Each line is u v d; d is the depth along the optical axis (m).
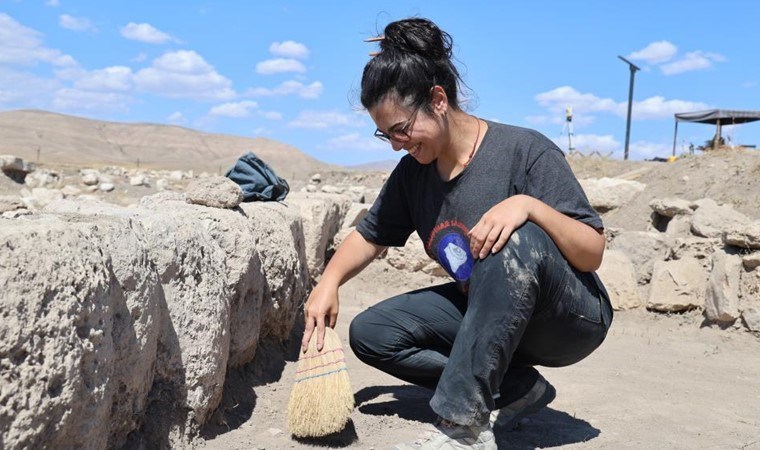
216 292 2.79
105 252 2.08
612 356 4.66
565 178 2.54
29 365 1.67
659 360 4.61
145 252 2.36
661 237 7.36
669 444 2.96
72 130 120.81
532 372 2.92
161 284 2.46
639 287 6.77
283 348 4.00
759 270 5.47
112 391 2.04
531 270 2.34
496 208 2.39
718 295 5.50
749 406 3.64
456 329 2.83
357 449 2.68
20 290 1.68
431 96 2.43
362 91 2.48
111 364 2.00
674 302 5.96
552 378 4.00
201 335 2.63
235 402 3.05
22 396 1.64
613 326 5.77
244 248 3.17
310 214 6.31
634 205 10.10
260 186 4.82
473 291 2.39
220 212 3.30
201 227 2.93
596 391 3.76
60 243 1.87
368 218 3.00
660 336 5.44
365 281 7.23
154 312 2.34
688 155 11.57
